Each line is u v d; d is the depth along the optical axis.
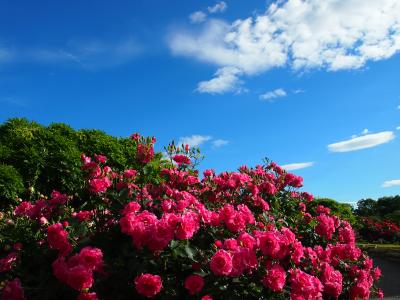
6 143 8.94
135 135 4.63
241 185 5.16
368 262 5.15
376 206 34.88
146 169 4.34
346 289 4.64
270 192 5.55
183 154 4.91
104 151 9.96
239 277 3.11
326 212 6.52
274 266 3.13
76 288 2.77
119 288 3.07
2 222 4.55
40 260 3.49
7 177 7.77
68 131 10.33
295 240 3.51
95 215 3.90
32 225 3.93
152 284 2.79
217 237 3.46
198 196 4.80
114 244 3.41
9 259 3.46
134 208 3.34
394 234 17.08
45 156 8.65
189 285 2.90
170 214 3.04
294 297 3.18
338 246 4.49
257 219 4.72
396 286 8.25
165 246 3.04
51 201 4.07
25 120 10.16
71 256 3.14
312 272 3.82
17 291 2.95
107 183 3.87
